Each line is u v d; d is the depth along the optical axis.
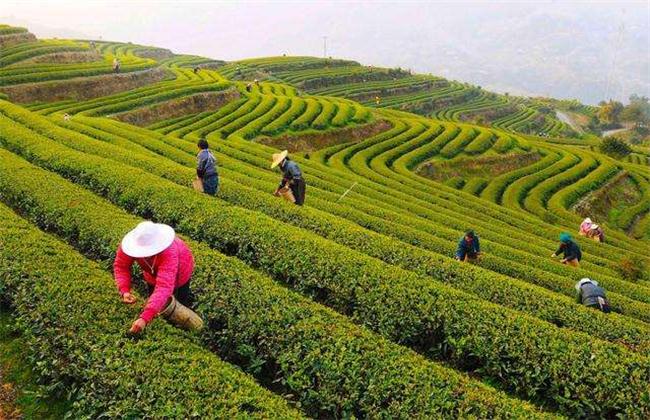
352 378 9.68
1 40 73.19
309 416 9.67
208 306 11.76
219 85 68.19
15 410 9.02
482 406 9.16
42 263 11.88
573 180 62.34
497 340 11.97
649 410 10.53
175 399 8.26
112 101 55.75
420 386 9.50
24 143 24.20
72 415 8.89
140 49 158.88
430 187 48.38
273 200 21.36
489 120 149.12
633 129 176.62
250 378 9.55
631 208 59.78
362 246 18.27
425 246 23.42
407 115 86.69
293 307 11.56
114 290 11.02
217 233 16.38
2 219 14.32
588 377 11.05
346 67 156.50
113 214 15.95
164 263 9.19
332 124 65.06
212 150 42.00
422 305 12.94
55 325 9.87
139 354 9.07
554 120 163.12
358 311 13.42
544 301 15.64
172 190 18.98
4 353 10.30
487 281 16.58
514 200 53.34
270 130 57.28
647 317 19.14
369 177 47.69
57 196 17.03
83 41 163.88
